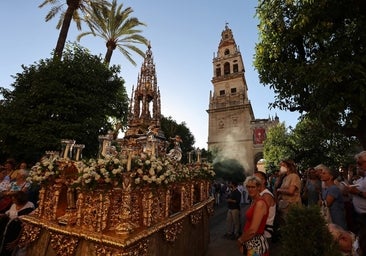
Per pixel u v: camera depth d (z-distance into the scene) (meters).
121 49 21.08
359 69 4.91
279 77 6.98
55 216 3.82
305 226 1.96
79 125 10.15
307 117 7.02
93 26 19.33
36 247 3.77
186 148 30.62
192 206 5.13
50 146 9.91
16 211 4.17
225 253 5.71
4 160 11.52
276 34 6.98
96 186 3.08
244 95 49.28
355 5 5.58
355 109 5.29
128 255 2.68
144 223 3.23
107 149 4.21
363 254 1.80
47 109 9.95
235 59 53.16
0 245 3.89
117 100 12.88
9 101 11.03
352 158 15.12
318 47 6.54
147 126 8.11
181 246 4.30
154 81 8.87
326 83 5.25
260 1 7.57
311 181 5.89
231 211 7.30
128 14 19.88
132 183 3.12
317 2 5.74
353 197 3.75
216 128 49.94
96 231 2.99
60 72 10.57
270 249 5.43
